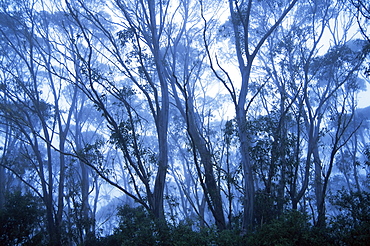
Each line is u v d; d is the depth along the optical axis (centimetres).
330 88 2078
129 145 1388
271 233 923
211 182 1625
